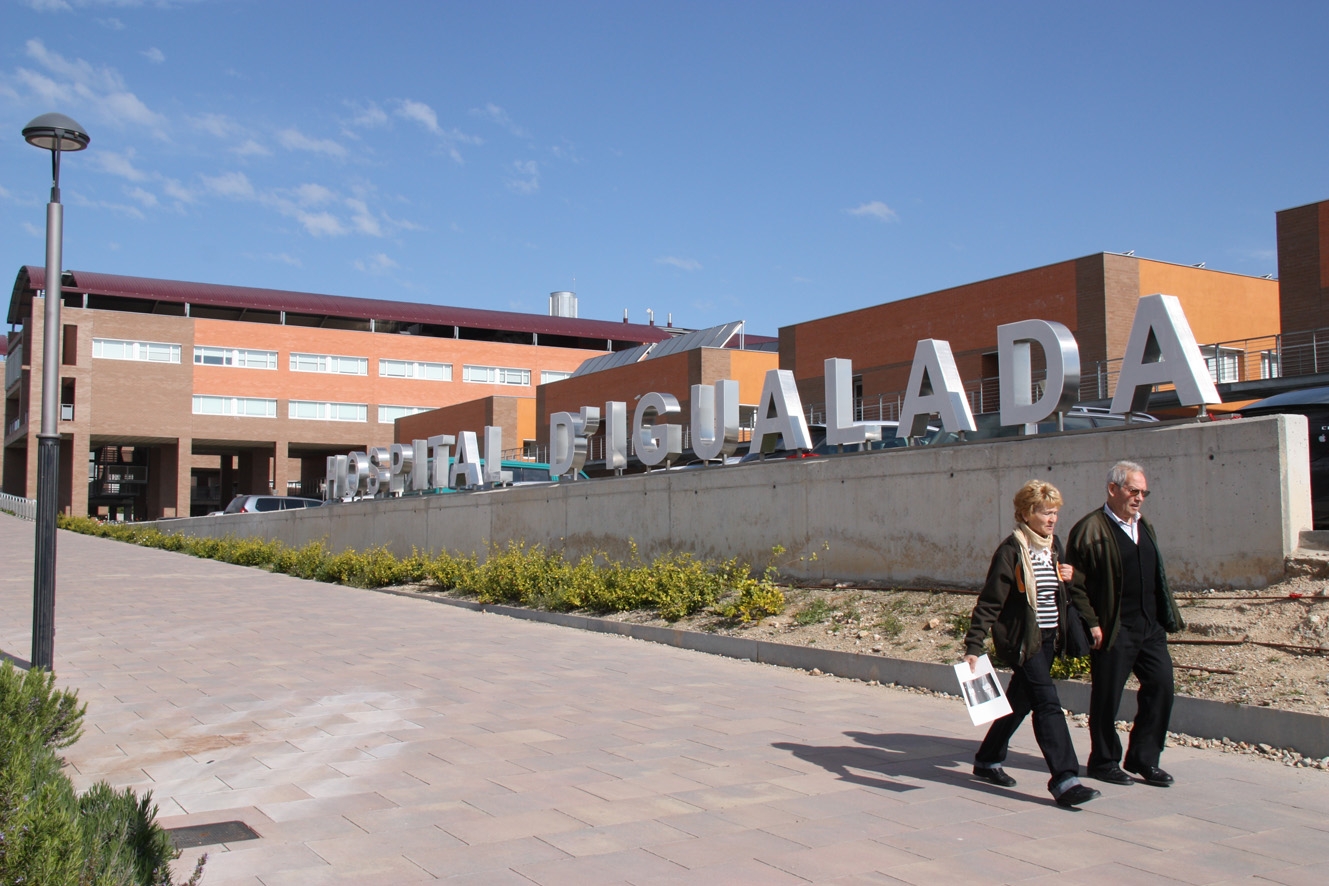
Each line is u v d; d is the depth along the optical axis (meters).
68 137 9.99
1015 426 11.88
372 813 5.69
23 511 51.44
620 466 17.75
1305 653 7.63
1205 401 9.84
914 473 11.91
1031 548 6.03
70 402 63.25
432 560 21.08
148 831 4.52
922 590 11.56
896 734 7.67
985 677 5.89
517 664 10.88
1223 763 6.82
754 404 37.28
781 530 13.71
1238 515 8.98
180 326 63.56
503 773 6.54
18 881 3.53
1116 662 6.16
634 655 11.53
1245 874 4.84
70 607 16.11
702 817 5.64
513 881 4.67
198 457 81.94
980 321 30.27
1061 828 5.49
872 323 33.78
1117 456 9.92
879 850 5.12
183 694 9.15
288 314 69.81
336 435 67.50
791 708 8.62
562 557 17.48
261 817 5.61
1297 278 26.55
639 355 49.22
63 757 6.82
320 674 10.23
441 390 70.56
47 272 9.92
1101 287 27.02
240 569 25.09
